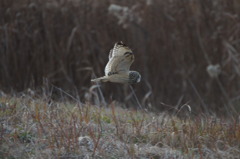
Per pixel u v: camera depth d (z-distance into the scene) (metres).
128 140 12.52
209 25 25.14
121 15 24.28
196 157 11.97
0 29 24.53
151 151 11.91
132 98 23.44
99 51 24.59
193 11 25.09
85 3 24.94
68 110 13.88
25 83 24.06
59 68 24.41
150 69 24.56
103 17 24.78
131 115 14.16
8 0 24.88
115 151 11.85
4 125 12.53
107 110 15.95
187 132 12.99
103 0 25.16
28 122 12.83
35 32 24.56
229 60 24.31
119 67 9.87
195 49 24.91
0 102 14.08
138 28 24.62
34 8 24.83
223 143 12.62
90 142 12.03
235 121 13.45
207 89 24.33
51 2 24.78
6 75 24.20
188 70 24.64
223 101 23.92
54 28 24.69
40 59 24.55
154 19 24.86
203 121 14.13
